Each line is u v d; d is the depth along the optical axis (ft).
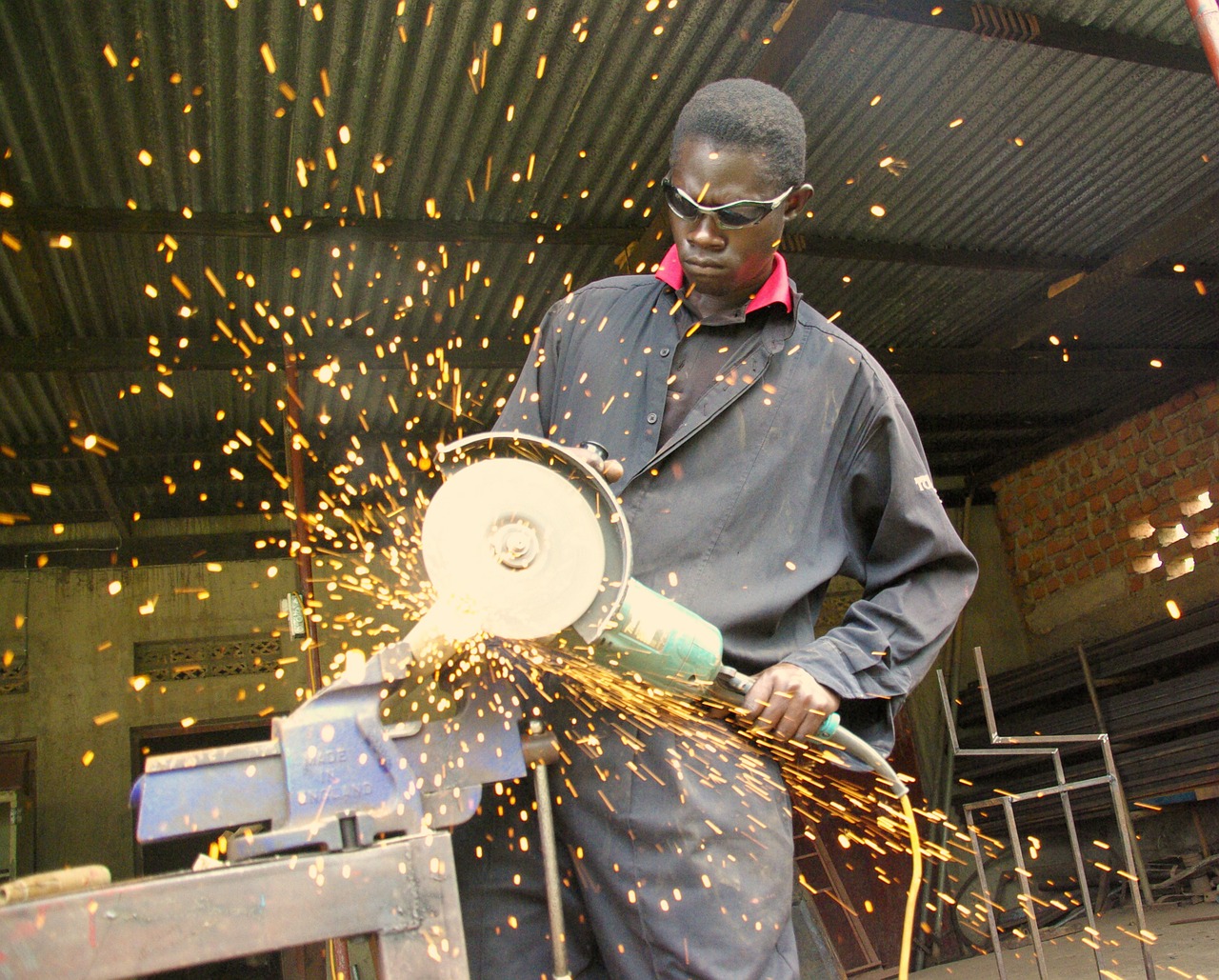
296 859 3.77
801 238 19.53
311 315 19.16
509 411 6.56
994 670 32.01
